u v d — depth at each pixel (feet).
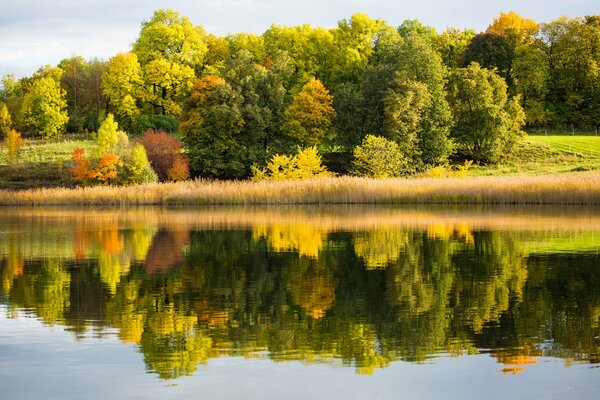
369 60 257.55
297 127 206.08
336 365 35.40
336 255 71.61
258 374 34.12
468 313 45.68
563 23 274.16
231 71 207.51
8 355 37.32
